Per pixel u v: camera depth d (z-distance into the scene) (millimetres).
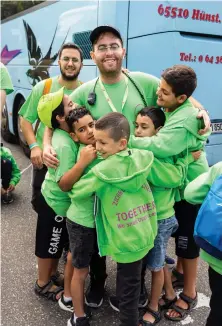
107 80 2176
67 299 2418
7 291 2650
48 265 2506
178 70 2004
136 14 3619
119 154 1851
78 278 2152
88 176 1921
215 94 4172
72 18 4441
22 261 3055
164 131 2002
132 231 1886
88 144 2051
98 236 2010
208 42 3963
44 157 2102
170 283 2451
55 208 2230
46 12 5164
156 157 2002
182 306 2406
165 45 3756
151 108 2096
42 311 2451
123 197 1866
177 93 2025
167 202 2119
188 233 2320
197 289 2689
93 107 2178
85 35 4156
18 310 2455
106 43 2062
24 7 5934
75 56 2809
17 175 4355
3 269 2930
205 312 2451
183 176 2096
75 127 2021
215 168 1775
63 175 2023
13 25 6457
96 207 1984
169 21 3727
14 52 6516
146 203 1958
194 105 2355
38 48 5516
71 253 2162
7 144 7121
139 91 2229
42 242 2445
